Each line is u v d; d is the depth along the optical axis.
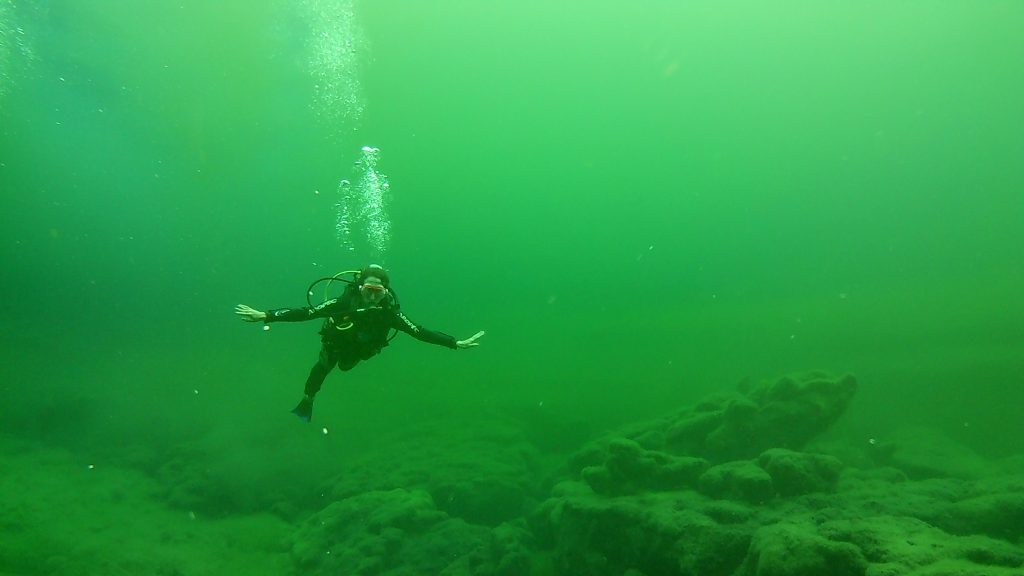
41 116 31.45
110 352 35.84
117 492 11.55
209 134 34.56
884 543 4.15
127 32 21.27
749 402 9.03
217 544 9.74
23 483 11.11
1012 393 15.55
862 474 7.88
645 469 7.64
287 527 10.68
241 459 13.15
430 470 11.46
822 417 8.61
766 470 6.88
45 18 20.14
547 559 8.02
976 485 6.57
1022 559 3.48
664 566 6.19
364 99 33.94
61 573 7.78
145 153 39.78
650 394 23.03
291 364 34.69
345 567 7.79
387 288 4.16
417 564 7.82
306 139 37.53
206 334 48.69
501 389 24.27
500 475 11.15
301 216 66.88
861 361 22.59
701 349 36.47
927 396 16.72
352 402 23.20
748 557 5.08
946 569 3.44
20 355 29.69
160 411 18.09
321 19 23.44
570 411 18.78
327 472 13.34
